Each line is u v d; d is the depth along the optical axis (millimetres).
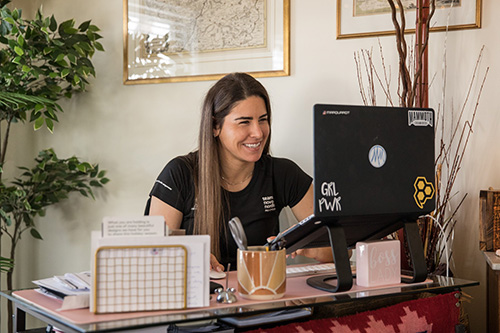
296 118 2848
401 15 2404
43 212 3264
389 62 2654
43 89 3135
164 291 1366
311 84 2812
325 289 1588
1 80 2996
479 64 2514
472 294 2518
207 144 2219
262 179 2375
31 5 3506
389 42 2652
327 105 1530
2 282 3457
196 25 3057
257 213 2342
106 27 3305
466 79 2535
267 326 1476
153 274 1360
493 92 2492
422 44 2516
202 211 2230
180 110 3117
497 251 2102
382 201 1617
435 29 2570
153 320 1270
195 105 3078
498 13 2482
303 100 2832
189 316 1306
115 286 1338
